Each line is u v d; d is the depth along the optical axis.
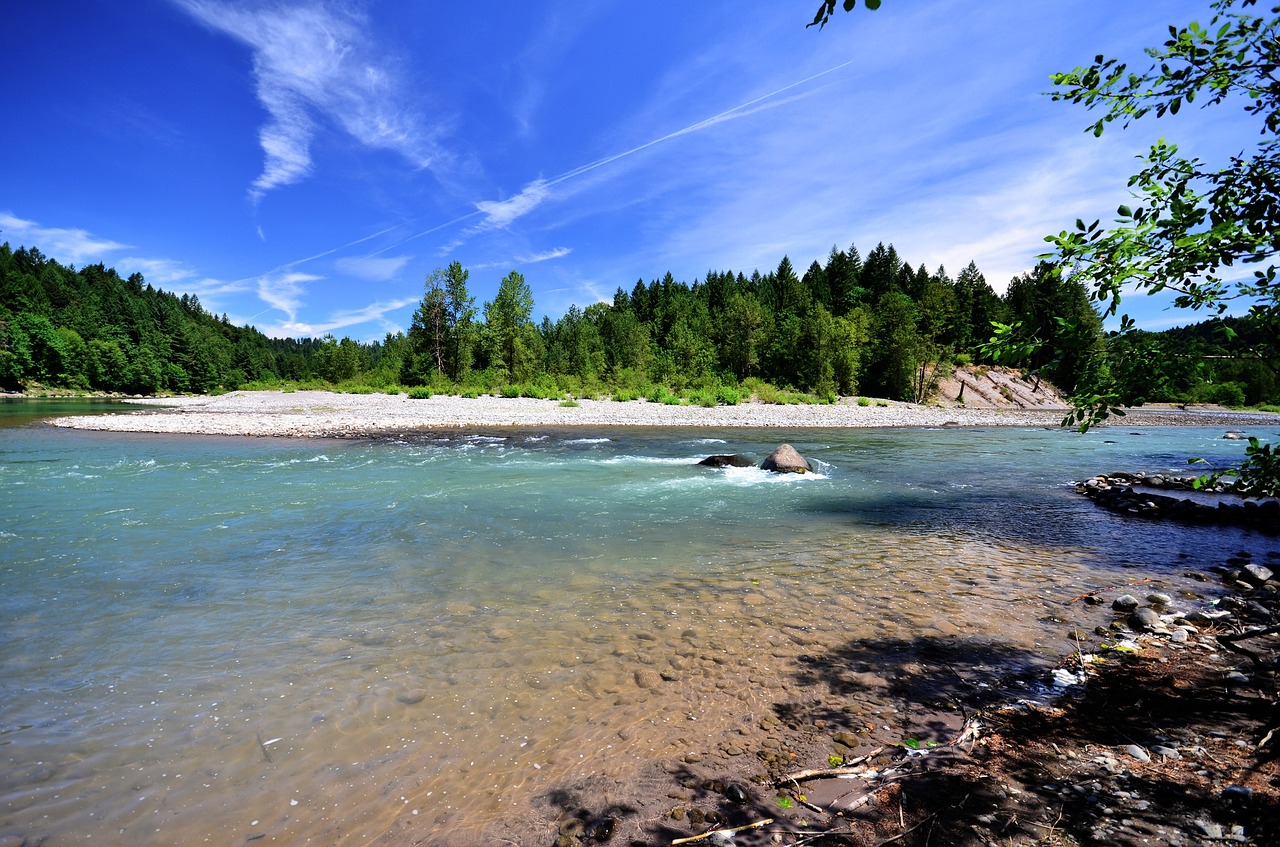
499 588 6.43
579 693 4.25
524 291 63.94
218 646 4.95
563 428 28.09
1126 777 3.14
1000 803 2.97
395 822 2.97
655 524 9.57
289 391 68.12
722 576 6.99
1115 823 2.76
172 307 139.25
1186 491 13.17
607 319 101.00
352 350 92.62
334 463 15.81
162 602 5.91
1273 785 2.94
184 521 9.27
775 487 13.25
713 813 3.00
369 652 4.86
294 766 3.40
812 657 4.86
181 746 3.58
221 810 3.04
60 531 8.55
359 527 9.02
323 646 4.97
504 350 64.94
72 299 117.50
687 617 5.70
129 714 3.92
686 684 4.39
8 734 3.68
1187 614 5.73
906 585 6.75
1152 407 55.66
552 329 98.19
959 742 3.59
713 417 34.62
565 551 7.93
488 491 12.09
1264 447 3.16
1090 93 3.26
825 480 14.48
